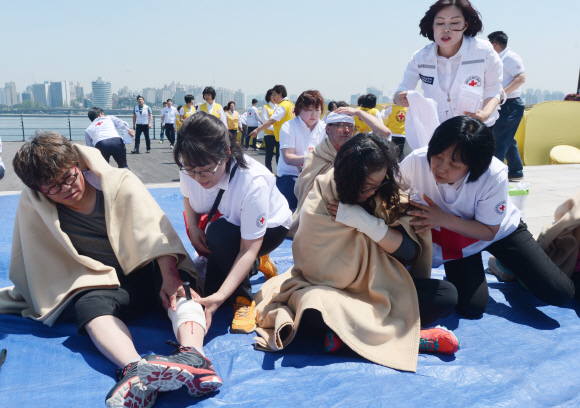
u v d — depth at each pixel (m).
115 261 2.38
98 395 1.79
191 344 1.91
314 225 2.29
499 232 2.67
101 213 2.34
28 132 16.56
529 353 2.24
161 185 7.07
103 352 1.96
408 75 3.75
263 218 2.37
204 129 2.04
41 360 2.01
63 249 2.32
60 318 2.36
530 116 10.56
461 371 2.03
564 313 2.73
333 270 2.30
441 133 2.17
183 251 2.33
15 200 5.58
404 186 2.46
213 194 2.47
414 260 2.45
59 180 2.08
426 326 2.50
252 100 15.37
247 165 2.38
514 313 2.72
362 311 2.17
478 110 3.40
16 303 2.44
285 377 1.96
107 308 2.09
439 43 3.40
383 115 9.52
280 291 2.48
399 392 1.87
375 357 2.06
